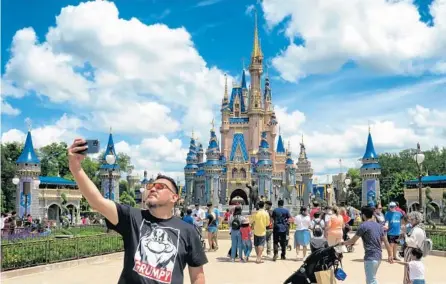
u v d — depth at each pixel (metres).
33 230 36.19
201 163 111.69
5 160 87.00
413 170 109.62
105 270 20.50
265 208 25.11
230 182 107.62
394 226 23.11
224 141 123.62
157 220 5.65
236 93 128.75
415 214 14.62
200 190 110.44
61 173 108.06
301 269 12.12
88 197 5.28
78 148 5.21
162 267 5.27
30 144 72.44
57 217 86.06
